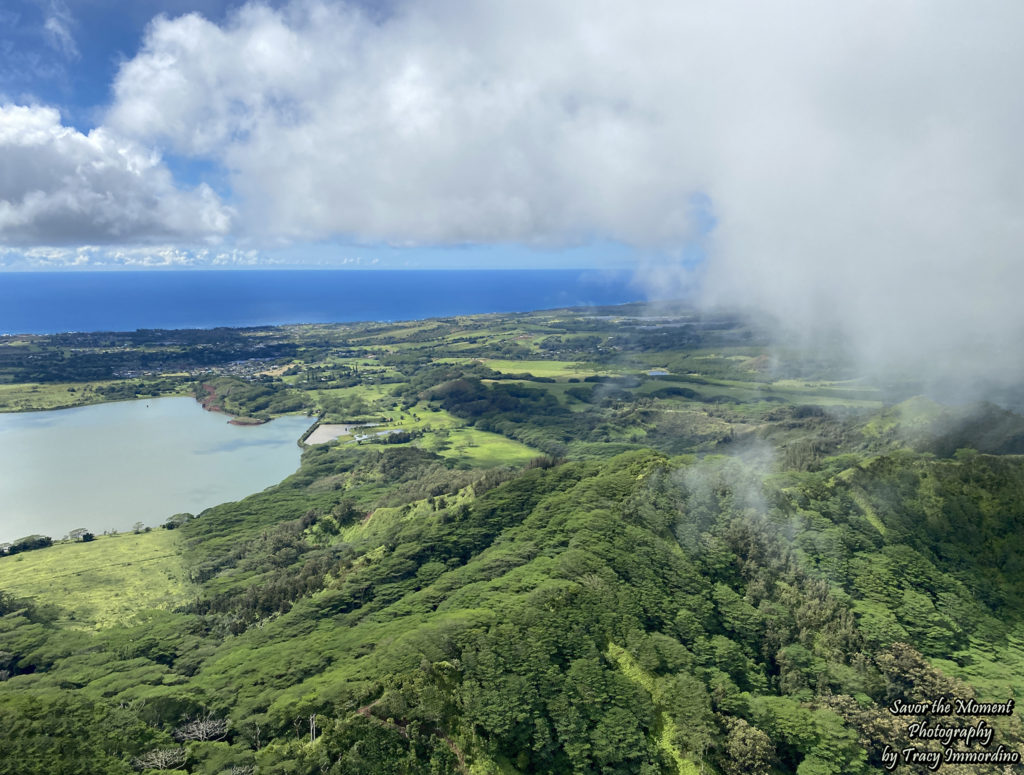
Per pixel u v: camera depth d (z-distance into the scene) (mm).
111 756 113375
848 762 119562
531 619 140125
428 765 109625
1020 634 154000
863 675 138875
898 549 172000
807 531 178500
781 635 149125
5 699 128875
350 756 107688
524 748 115438
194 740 118875
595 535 177750
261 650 155250
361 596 184625
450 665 127562
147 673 149750
